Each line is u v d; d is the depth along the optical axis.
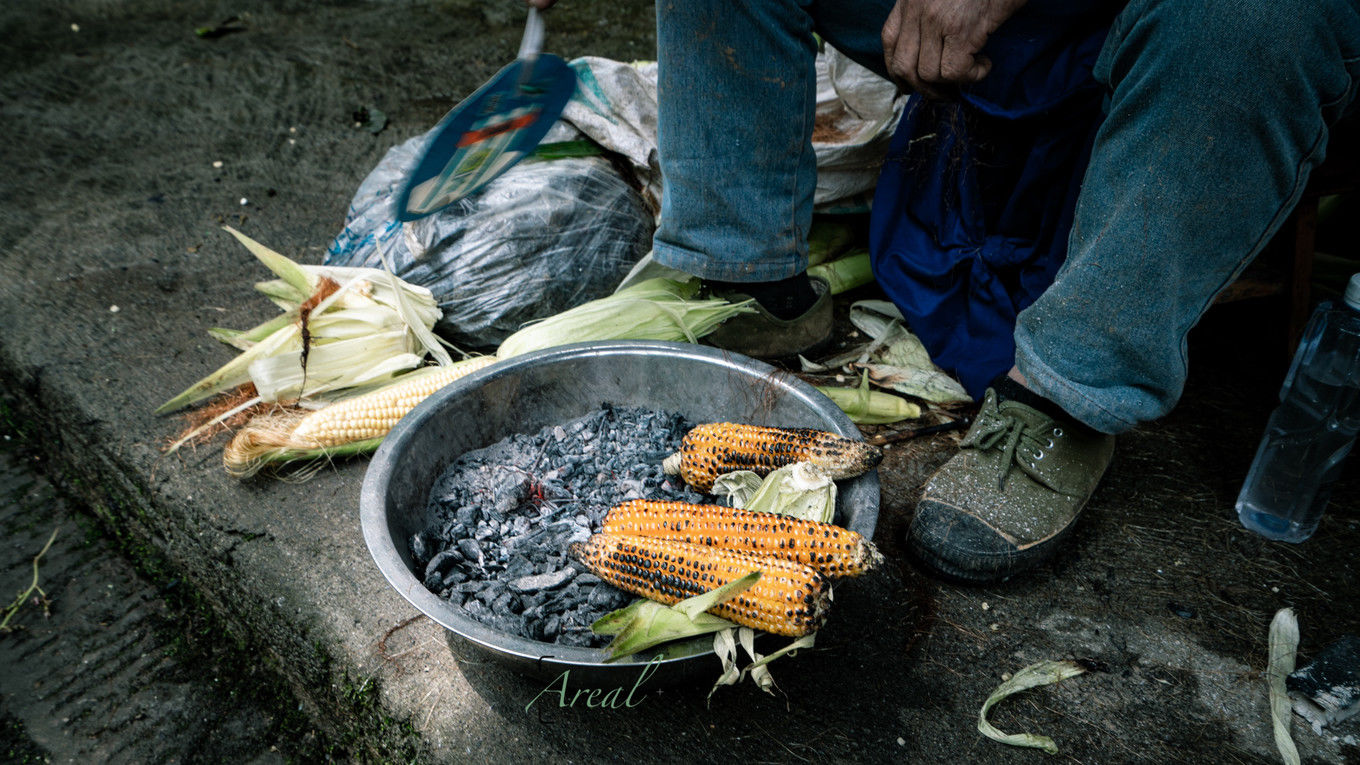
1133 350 1.48
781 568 1.24
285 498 1.88
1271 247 2.16
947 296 2.10
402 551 1.54
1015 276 2.04
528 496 1.70
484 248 2.24
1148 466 1.92
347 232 2.45
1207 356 2.28
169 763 1.62
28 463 2.34
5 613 1.92
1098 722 1.40
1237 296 2.12
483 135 1.58
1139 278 1.42
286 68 4.20
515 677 1.46
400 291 2.13
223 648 1.84
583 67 2.46
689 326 2.07
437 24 4.74
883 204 2.20
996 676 1.47
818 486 1.47
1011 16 1.57
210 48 4.43
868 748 1.36
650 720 1.39
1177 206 1.36
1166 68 1.31
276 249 2.82
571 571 1.51
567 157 2.45
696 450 1.62
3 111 3.74
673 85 1.83
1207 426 2.03
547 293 2.27
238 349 2.35
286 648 1.65
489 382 1.76
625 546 1.35
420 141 2.61
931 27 1.53
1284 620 1.51
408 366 2.17
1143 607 1.59
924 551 1.63
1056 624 1.56
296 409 2.08
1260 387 2.15
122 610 1.93
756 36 1.74
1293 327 2.16
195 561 1.87
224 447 2.03
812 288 2.15
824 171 2.37
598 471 1.77
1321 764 1.34
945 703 1.42
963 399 2.10
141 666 1.81
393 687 1.47
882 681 1.46
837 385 2.19
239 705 1.72
